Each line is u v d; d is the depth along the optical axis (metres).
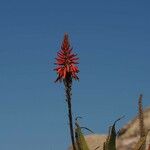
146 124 23.55
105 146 15.85
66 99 15.37
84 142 15.83
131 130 24.02
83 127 15.80
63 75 15.60
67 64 15.79
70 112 15.27
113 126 15.80
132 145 23.16
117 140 23.83
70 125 15.23
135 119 24.58
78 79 15.75
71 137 15.27
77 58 15.92
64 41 15.99
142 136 16.05
